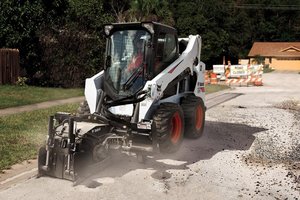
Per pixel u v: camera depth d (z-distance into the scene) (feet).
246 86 96.68
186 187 20.34
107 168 22.82
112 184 20.31
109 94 24.99
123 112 24.56
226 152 27.66
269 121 40.83
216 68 111.45
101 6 73.36
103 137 21.22
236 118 42.78
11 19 65.98
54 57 69.92
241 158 26.18
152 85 23.75
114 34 25.70
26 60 69.87
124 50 25.25
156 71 25.17
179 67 27.71
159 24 25.05
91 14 71.31
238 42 226.17
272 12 283.18
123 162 24.11
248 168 24.00
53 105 46.68
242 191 20.06
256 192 19.95
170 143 24.36
